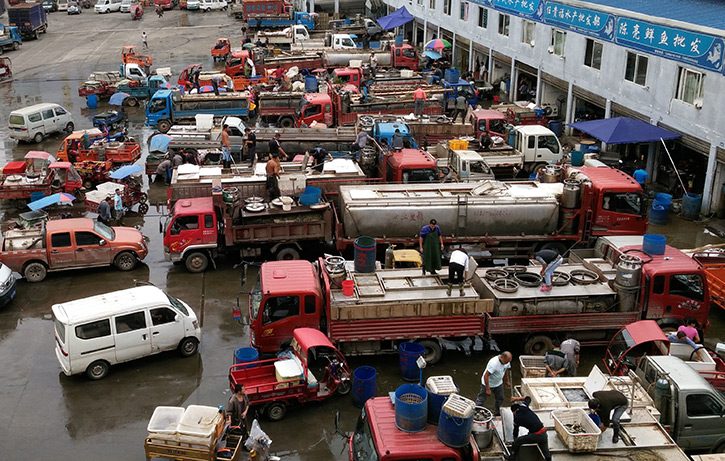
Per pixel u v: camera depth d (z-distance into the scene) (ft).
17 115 110.01
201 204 68.39
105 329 50.31
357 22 207.62
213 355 54.24
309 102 110.52
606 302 53.01
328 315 50.34
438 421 35.45
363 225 65.72
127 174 83.61
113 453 42.80
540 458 35.65
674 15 86.48
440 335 51.62
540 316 51.88
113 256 68.13
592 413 37.52
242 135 99.71
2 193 84.23
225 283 66.23
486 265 69.31
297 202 69.21
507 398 48.08
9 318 60.03
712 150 77.71
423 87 120.78
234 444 41.73
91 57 182.39
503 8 133.90
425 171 76.13
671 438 37.81
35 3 219.20
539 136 90.27
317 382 46.78
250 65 147.64
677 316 53.31
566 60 110.93
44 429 45.11
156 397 48.75
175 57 179.73
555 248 68.23
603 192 66.23
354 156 87.81
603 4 100.37
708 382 42.42
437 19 177.06
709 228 78.28
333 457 42.37
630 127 84.84
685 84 82.48
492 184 69.26
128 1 276.21
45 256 66.13
